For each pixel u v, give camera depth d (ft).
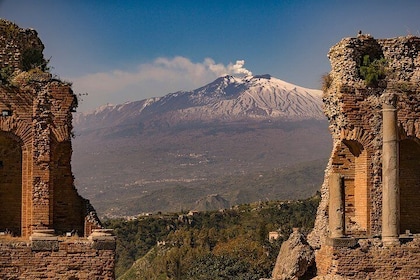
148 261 432.66
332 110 174.40
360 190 171.53
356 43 173.58
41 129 155.84
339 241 162.40
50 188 155.94
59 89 157.28
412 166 178.60
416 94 173.47
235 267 318.65
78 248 146.82
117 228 519.19
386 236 164.96
